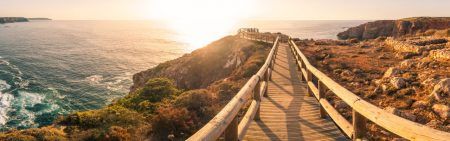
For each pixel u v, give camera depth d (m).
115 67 67.12
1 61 69.31
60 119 13.75
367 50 30.38
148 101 17.12
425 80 13.30
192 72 39.44
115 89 45.75
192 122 12.86
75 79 52.31
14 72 55.81
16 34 174.75
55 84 47.38
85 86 46.94
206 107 14.52
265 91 12.40
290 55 28.34
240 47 40.91
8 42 121.44
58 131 12.31
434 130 3.20
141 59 81.75
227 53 42.72
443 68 16.14
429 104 11.02
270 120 8.96
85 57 81.94
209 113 14.14
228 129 5.38
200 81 38.72
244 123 6.99
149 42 140.62
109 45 121.00
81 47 110.12
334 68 20.83
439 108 10.43
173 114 12.62
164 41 148.12
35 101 36.97
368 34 96.62
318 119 9.04
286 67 21.31
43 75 54.44
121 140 11.46
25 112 32.56
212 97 16.05
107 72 60.44
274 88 14.44
